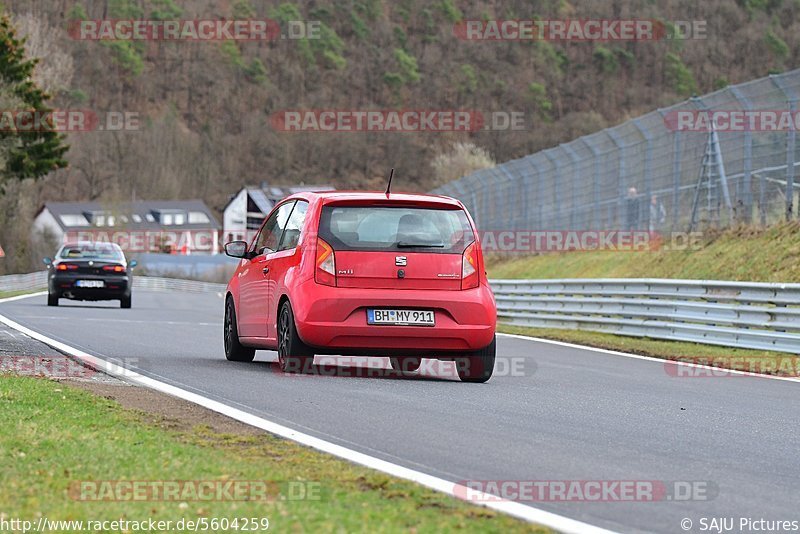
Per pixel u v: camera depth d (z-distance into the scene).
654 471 25.28
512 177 142.62
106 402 33.06
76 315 84.56
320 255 41.25
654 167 110.12
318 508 19.56
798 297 58.91
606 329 77.31
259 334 45.50
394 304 41.09
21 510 19.14
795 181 90.62
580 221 125.06
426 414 32.84
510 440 28.78
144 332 65.69
